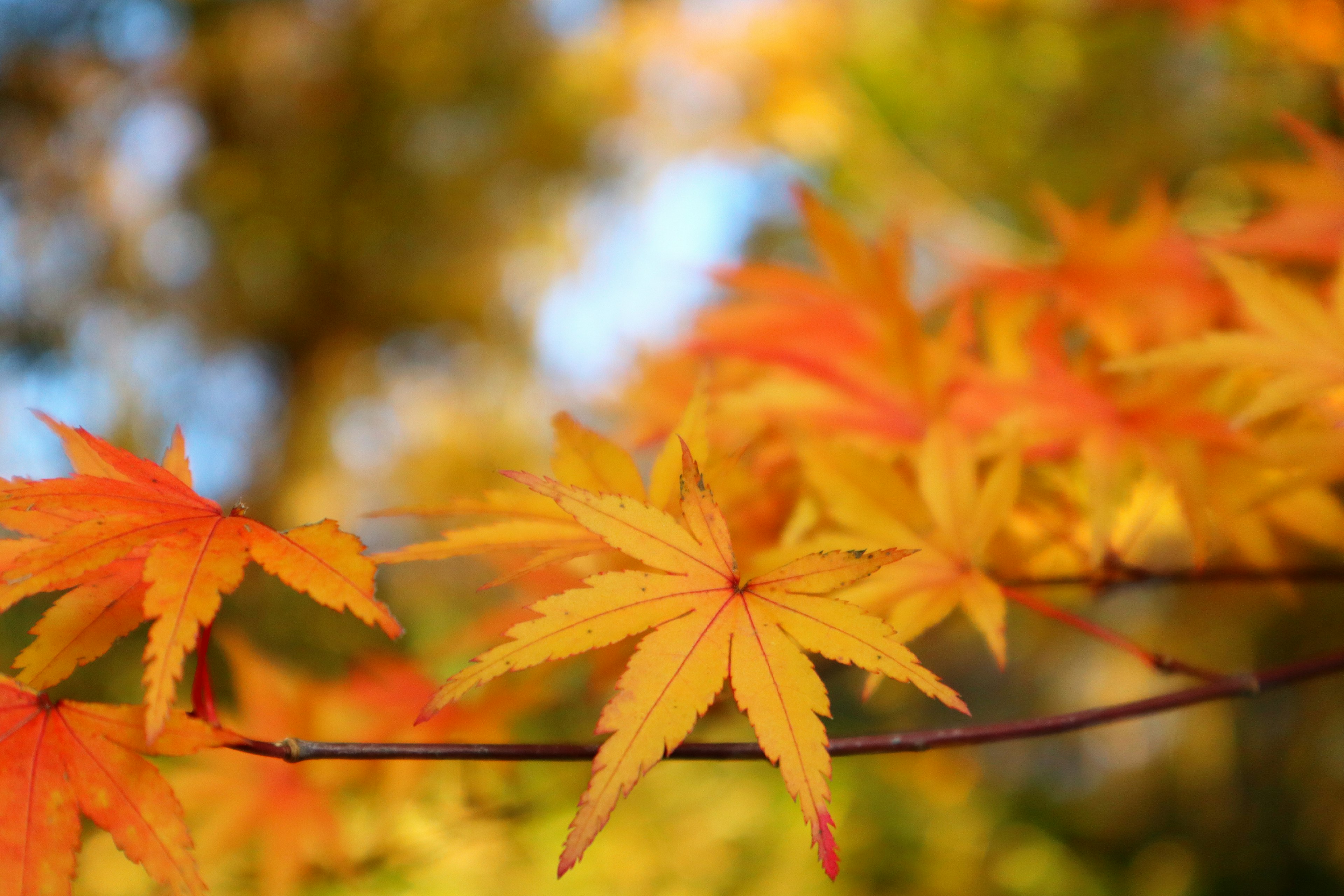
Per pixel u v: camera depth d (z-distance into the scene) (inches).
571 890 35.0
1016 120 41.2
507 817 20.9
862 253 15.6
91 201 81.9
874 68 41.7
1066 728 13.0
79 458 12.5
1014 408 15.2
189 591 11.4
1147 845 61.7
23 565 11.4
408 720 18.2
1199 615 36.2
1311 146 16.2
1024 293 16.5
